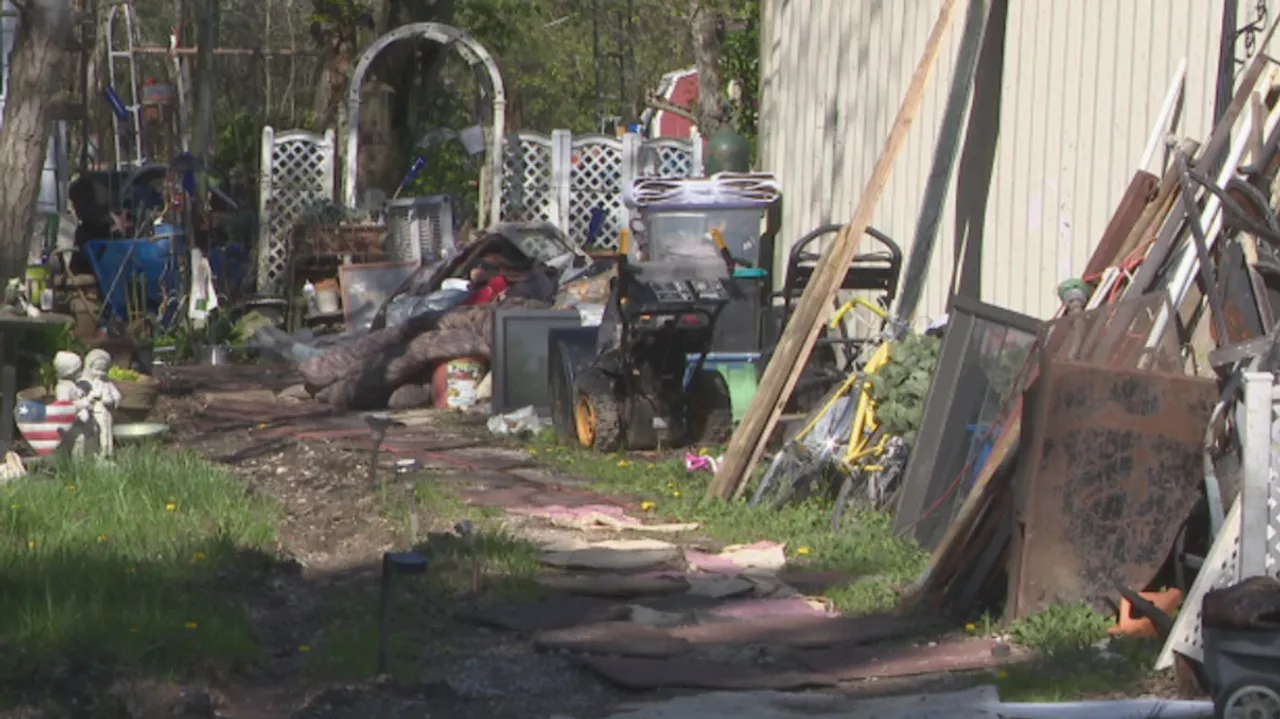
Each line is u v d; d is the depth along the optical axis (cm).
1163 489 1460
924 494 1838
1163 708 1197
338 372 3055
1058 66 2044
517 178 4694
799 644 1431
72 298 3609
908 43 2566
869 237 2691
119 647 1248
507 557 1689
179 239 4212
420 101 5472
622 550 1773
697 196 3253
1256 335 1512
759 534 1894
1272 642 1097
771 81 3425
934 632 1481
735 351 2722
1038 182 2091
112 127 5959
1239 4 1669
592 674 1342
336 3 5556
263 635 1401
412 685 1283
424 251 4394
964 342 1844
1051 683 1285
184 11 5972
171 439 2489
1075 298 1680
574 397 2623
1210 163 1620
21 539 1616
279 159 4631
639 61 8444
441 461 2420
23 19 2412
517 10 6612
